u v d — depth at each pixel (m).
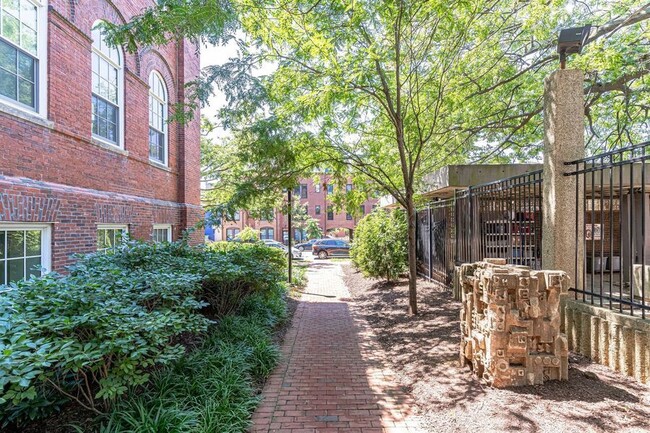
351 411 3.48
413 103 7.42
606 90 7.92
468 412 3.13
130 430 2.70
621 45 7.39
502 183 6.24
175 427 2.76
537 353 3.42
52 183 5.65
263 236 41.62
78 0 6.30
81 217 6.14
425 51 6.70
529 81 9.21
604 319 3.75
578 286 4.43
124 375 2.73
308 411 3.48
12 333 2.44
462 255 7.90
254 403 3.50
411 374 4.21
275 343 5.51
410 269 6.93
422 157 9.98
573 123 4.53
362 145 8.56
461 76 8.25
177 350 3.06
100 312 2.75
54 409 3.09
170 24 4.83
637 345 3.36
